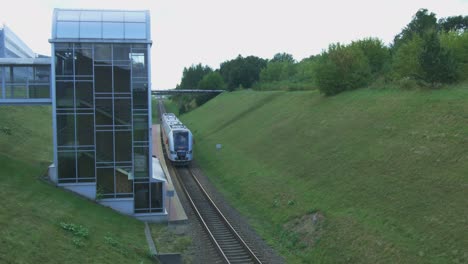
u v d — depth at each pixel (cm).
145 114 2558
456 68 3247
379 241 1847
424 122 2727
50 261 1526
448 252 1612
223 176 3800
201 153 5075
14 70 2577
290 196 2736
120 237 2078
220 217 2681
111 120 2533
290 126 4284
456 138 2347
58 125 2505
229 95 9275
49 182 2536
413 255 1678
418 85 3394
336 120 3684
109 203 2555
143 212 2591
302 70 9031
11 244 1518
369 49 4884
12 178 2348
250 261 2005
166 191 2736
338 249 1948
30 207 1983
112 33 2494
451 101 2814
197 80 14725
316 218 2289
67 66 2483
